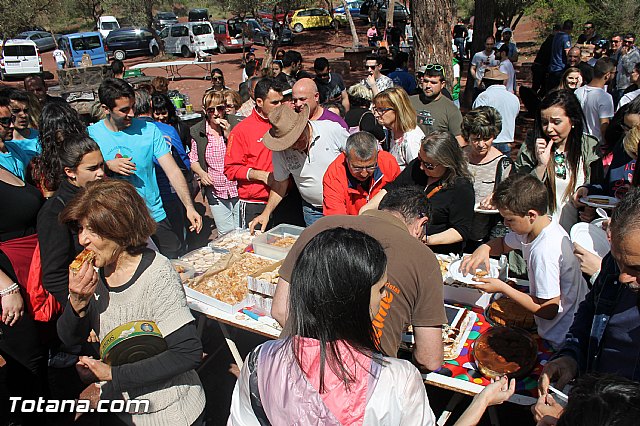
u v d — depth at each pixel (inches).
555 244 95.2
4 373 147.1
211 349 157.4
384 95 174.4
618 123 152.9
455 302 119.0
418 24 293.3
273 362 55.5
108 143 148.8
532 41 985.5
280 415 53.7
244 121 176.4
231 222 201.0
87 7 1450.5
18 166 141.3
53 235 101.3
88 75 527.2
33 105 177.6
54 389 142.8
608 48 449.7
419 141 172.7
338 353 52.6
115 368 76.9
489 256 121.2
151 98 219.6
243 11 1019.9
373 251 55.0
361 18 1378.0
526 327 106.5
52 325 120.4
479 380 93.0
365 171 130.3
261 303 116.7
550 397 73.2
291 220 179.0
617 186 128.2
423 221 92.7
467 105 445.4
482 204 154.7
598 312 76.1
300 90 163.9
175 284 80.9
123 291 79.0
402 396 52.8
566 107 128.5
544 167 133.3
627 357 72.4
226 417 132.7
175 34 1080.2
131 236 76.9
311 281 53.2
